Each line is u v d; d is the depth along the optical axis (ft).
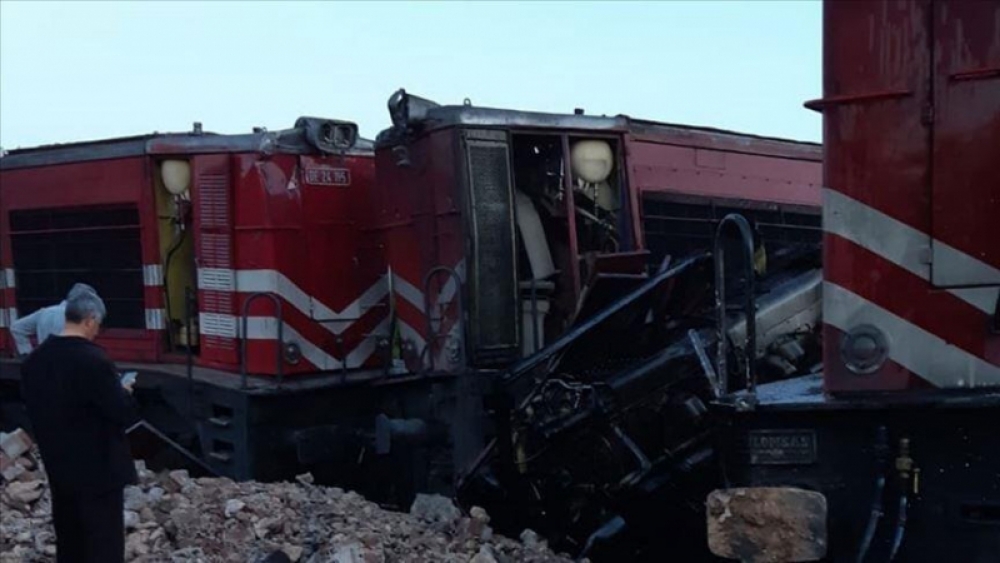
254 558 18.85
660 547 22.81
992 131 13.15
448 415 25.50
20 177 36.42
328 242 30.99
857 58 13.80
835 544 13.55
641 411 21.42
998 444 12.84
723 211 32.83
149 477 23.39
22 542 19.69
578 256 27.84
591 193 29.09
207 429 29.60
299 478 25.20
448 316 26.81
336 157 31.30
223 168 30.83
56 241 35.40
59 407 16.93
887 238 13.65
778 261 24.58
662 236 30.99
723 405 14.10
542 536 22.98
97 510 17.06
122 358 33.73
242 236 30.55
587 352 23.63
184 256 32.76
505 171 26.94
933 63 13.42
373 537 19.97
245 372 28.81
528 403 22.76
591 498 22.20
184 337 32.86
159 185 32.68
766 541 13.65
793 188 35.70
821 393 14.79
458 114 26.48
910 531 13.19
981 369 13.20
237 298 30.76
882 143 13.67
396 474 27.76
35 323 28.19
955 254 13.33
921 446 13.17
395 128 28.09
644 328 23.38
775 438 13.79
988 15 13.15
